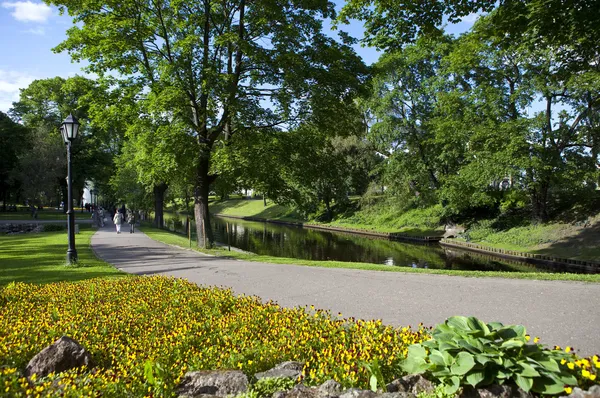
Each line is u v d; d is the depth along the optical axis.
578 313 6.88
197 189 21.05
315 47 18.83
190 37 16.25
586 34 12.61
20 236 28.75
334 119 19.77
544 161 25.67
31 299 7.96
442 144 35.03
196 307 7.01
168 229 39.22
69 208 14.43
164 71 16.73
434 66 35.88
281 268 13.08
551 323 6.40
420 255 27.31
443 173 37.28
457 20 12.20
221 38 16.44
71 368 4.47
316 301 8.37
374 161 46.44
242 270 12.82
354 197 60.81
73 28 18.20
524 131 25.59
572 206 28.73
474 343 3.46
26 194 45.53
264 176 19.09
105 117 18.69
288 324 5.61
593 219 25.92
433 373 3.41
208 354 4.69
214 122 19.25
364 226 45.25
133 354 4.62
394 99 36.56
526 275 10.30
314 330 5.34
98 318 6.37
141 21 18.27
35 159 44.88
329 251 29.31
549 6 11.19
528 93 26.03
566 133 26.86
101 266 13.99
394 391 3.49
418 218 40.72
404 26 12.55
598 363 3.10
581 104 25.95
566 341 5.62
